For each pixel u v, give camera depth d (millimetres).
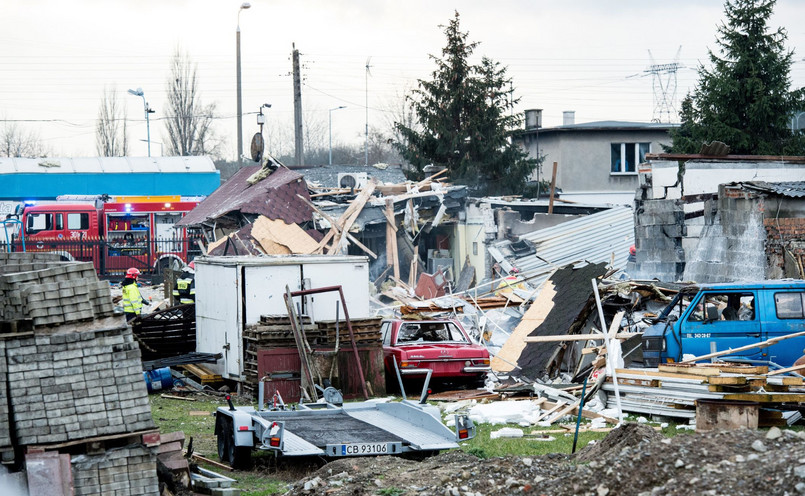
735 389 23547
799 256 41000
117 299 41344
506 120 102625
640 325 33969
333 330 30844
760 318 27438
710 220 45562
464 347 32312
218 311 34188
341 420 23016
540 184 100312
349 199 67500
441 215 65500
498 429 25281
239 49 87562
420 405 22438
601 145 99375
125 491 16266
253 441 20875
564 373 32156
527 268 57562
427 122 102688
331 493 16562
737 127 87438
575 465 16234
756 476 12977
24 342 16094
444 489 15828
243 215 59312
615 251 59312
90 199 82812
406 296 49125
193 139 152500
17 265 18938
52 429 15953
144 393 16562
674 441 15031
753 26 87625
